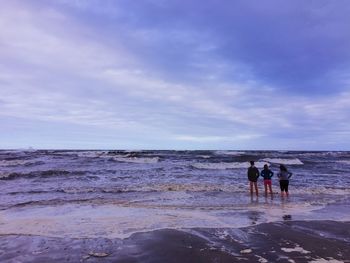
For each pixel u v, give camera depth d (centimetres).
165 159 4391
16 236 856
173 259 673
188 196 1577
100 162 3941
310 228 928
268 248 741
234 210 1215
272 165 3697
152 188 1806
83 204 1339
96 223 1001
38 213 1159
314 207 1298
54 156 4847
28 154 5434
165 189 1781
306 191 1769
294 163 4178
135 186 1897
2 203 1381
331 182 2239
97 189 1780
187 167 3294
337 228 929
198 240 806
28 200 1465
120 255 700
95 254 707
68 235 865
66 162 3884
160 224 986
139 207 1273
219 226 956
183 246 758
